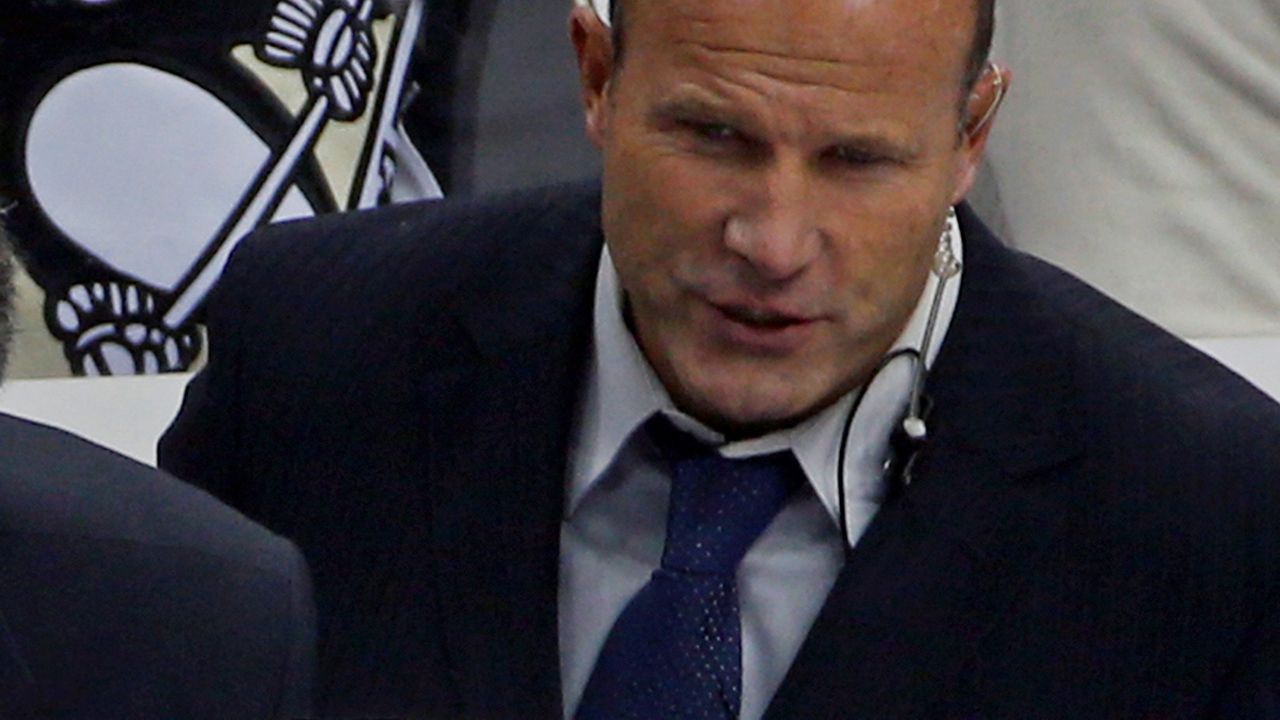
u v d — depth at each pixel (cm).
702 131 578
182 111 925
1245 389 670
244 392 704
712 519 643
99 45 915
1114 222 944
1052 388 654
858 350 604
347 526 678
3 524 466
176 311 925
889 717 622
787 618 640
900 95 568
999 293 670
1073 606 631
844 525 637
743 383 600
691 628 634
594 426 662
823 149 571
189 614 471
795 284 580
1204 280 940
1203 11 921
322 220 736
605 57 623
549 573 655
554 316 677
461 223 718
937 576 631
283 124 937
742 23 562
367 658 664
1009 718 624
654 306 603
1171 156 938
